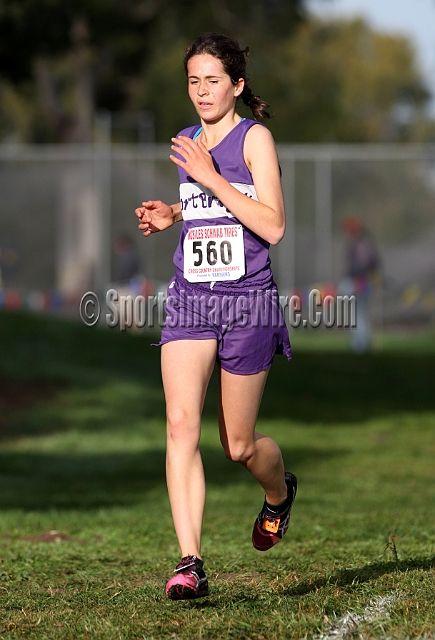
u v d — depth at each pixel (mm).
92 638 11117
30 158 73875
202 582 11609
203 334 12445
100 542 19672
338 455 36188
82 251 79375
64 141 112625
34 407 43844
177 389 12266
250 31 109812
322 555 16938
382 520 21875
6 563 17078
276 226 11984
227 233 12531
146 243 75625
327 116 125750
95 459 35500
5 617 12445
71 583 15266
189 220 12734
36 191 81125
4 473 32469
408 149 75938
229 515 23938
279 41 115688
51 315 67688
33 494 28484
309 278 72875
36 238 80688
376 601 12078
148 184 75938
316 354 63062
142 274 75375
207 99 12461
